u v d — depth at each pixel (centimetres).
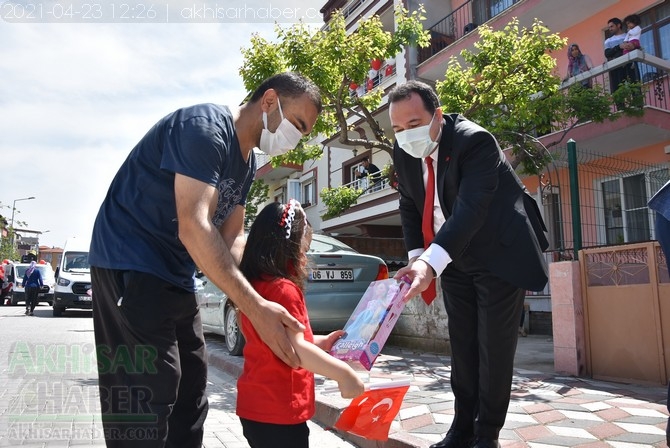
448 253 254
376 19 901
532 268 275
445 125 292
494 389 279
